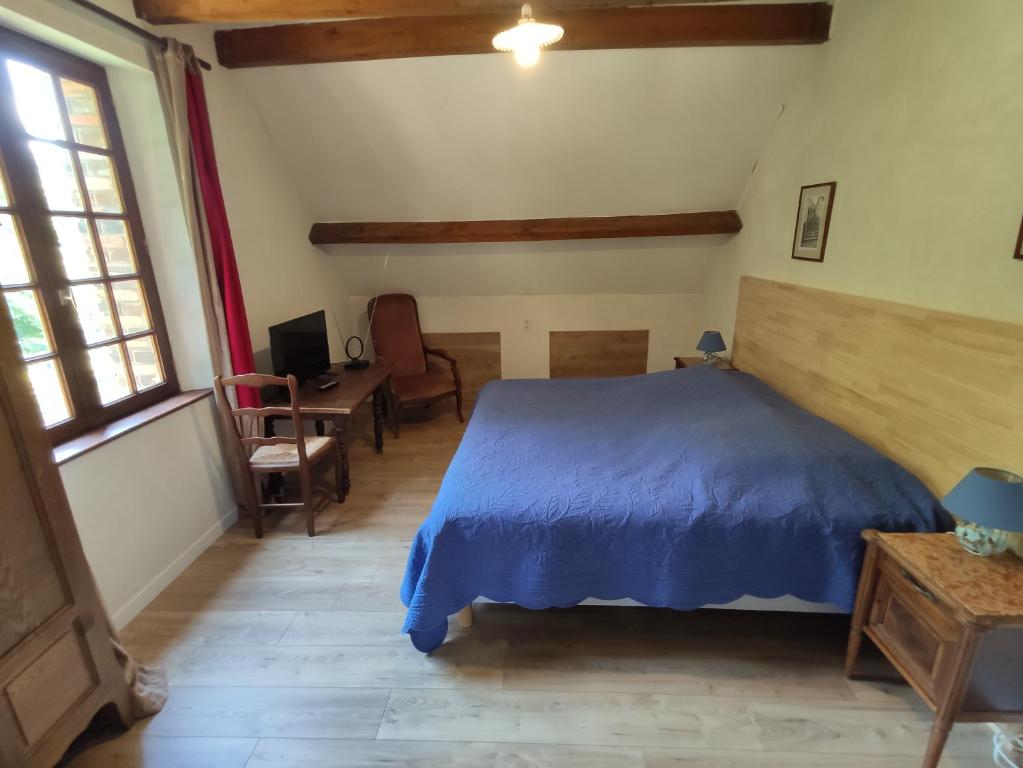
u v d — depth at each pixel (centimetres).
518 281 438
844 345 239
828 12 255
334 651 192
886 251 217
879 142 220
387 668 185
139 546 216
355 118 315
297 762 153
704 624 203
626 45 267
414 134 324
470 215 381
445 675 182
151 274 245
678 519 176
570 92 299
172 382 256
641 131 320
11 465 131
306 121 318
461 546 182
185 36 249
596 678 179
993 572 138
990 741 154
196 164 239
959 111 179
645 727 161
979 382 168
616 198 367
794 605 185
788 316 289
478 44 268
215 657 190
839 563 170
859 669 180
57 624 141
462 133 322
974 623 123
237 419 266
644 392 300
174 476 238
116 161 226
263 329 322
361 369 364
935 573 138
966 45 175
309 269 384
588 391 314
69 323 200
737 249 373
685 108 306
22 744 132
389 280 441
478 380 480
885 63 216
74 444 194
